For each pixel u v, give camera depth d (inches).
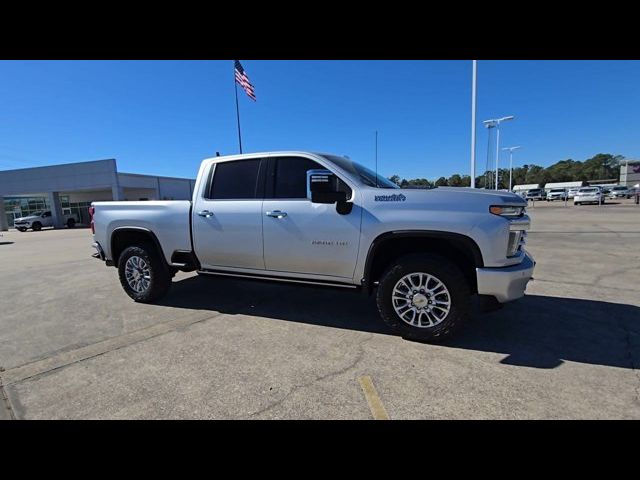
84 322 172.2
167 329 158.9
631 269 260.4
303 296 208.5
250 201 164.1
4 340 152.6
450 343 136.3
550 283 223.0
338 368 119.0
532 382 107.7
